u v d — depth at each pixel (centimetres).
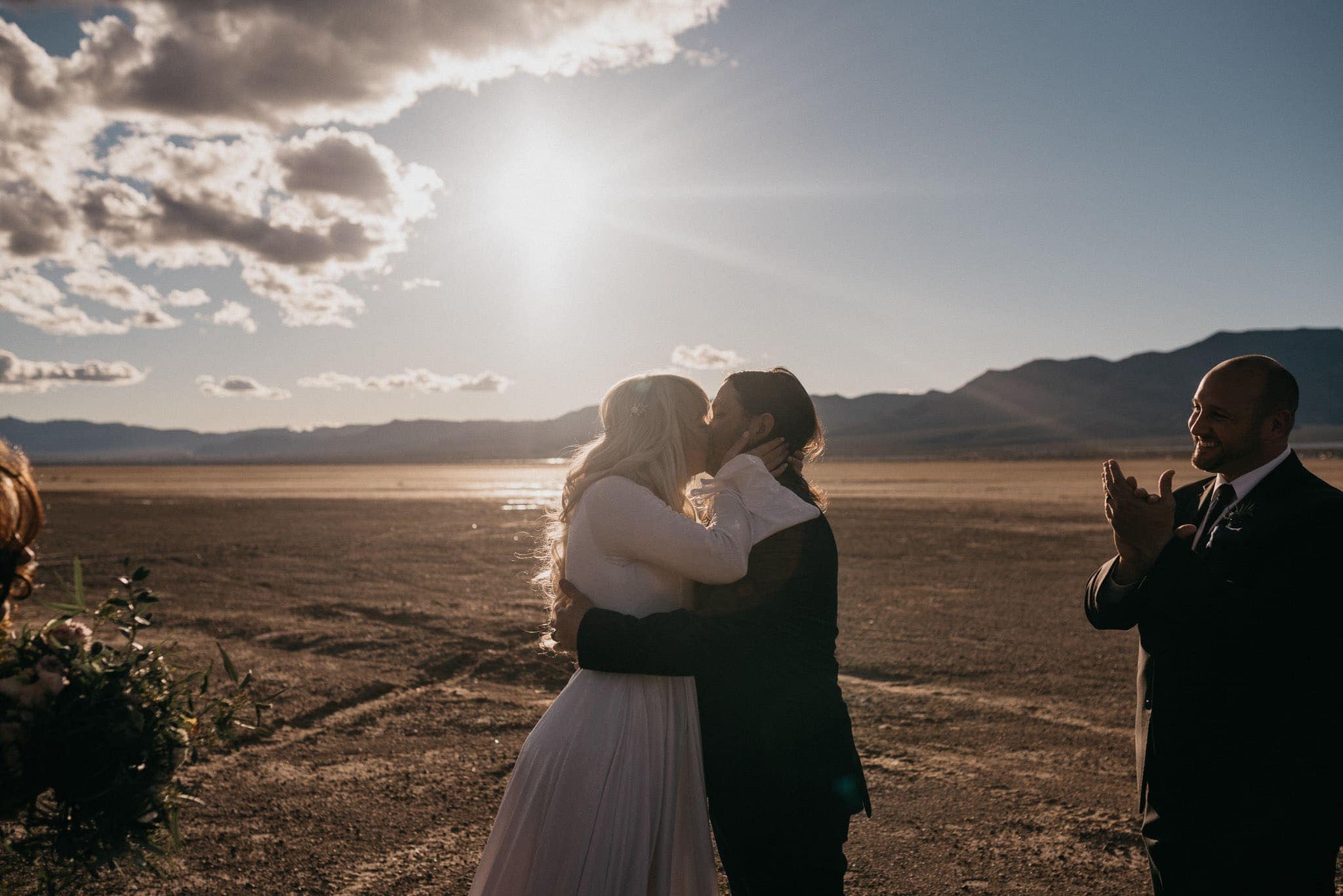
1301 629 190
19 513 176
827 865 209
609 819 202
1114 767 441
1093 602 222
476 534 1711
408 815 381
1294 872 187
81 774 169
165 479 6550
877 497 2859
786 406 234
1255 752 191
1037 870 330
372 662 665
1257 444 211
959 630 778
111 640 719
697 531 206
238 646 720
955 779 424
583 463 231
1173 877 201
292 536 1698
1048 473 5588
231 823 372
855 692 580
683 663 201
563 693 221
